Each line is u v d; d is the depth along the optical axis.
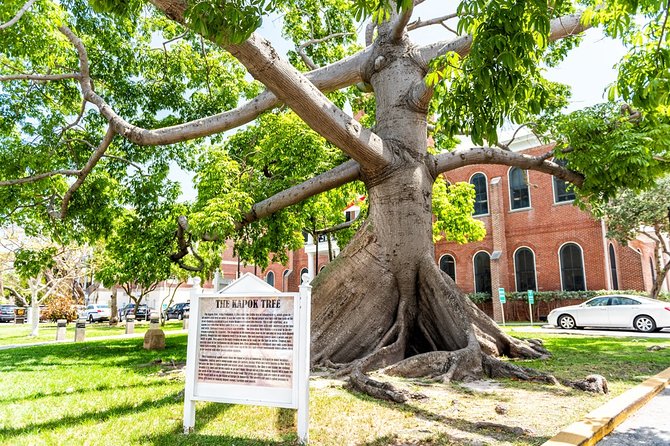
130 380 7.35
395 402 5.34
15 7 8.55
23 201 11.75
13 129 11.95
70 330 24.77
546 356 8.75
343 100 14.47
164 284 47.41
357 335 8.45
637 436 4.38
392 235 8.78
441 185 16.53
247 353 4.34
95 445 3.97
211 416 4.91
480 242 26.05
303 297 4.26
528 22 4.79
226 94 13.53
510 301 24.02
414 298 8.88
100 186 12.41
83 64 9.34
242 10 4.41
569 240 23.17
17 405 5.64
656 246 20.22
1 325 33.00
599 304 17.94
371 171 8.95
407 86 9.31
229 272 44.19
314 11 14.26
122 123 8.85
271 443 3.98
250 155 13.71
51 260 13.38
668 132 8.14
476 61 4.68
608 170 9.30
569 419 4.63
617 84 5.66
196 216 10.14
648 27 5.54
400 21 8.82
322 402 5.34
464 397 5.60
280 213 12.70
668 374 7.03
